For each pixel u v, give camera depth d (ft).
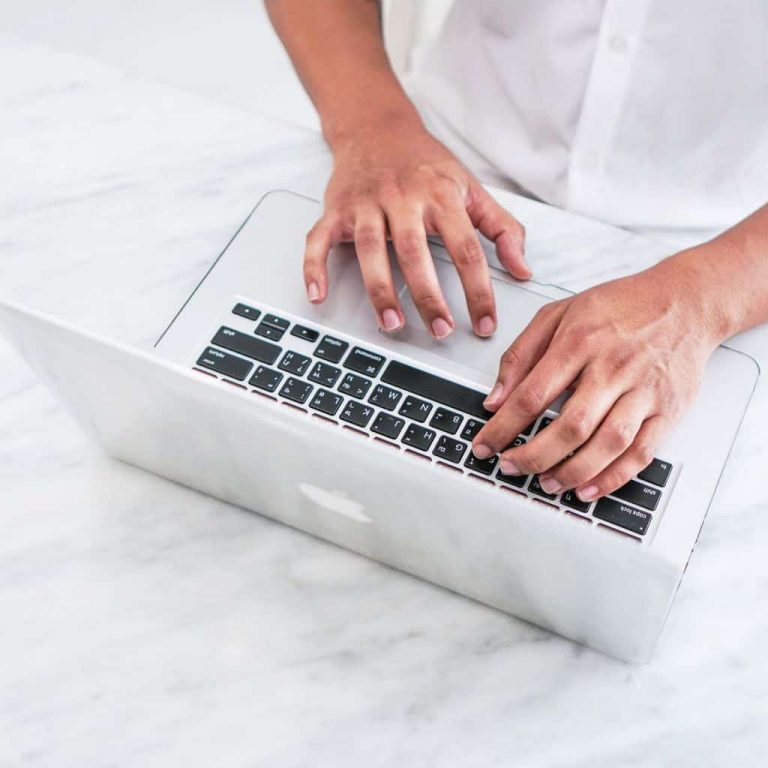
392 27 3.86
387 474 2.12
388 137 3.01
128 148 3.17
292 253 2.80
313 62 3.33
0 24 6.97
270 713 2.64
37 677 2.71
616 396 2.39
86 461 2.99
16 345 2.40
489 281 2.69
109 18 6.96
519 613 2.67
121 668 2.71
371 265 2.67
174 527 2.89
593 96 3.36
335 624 2.74
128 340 2.75
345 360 2.55
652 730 2.53
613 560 2.00
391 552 2.66
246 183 3.07
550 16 3.33
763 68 3.18
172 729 2.63
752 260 2.67
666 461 2.39
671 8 3.10
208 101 3.25
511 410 2.36
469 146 3.89
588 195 3.59
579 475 2.28
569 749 2.54
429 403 2.47
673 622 2.61
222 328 2.63
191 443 2.52
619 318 2.50
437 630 2.72
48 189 3.08
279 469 2.40
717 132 3.40
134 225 2.99
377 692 2.65
